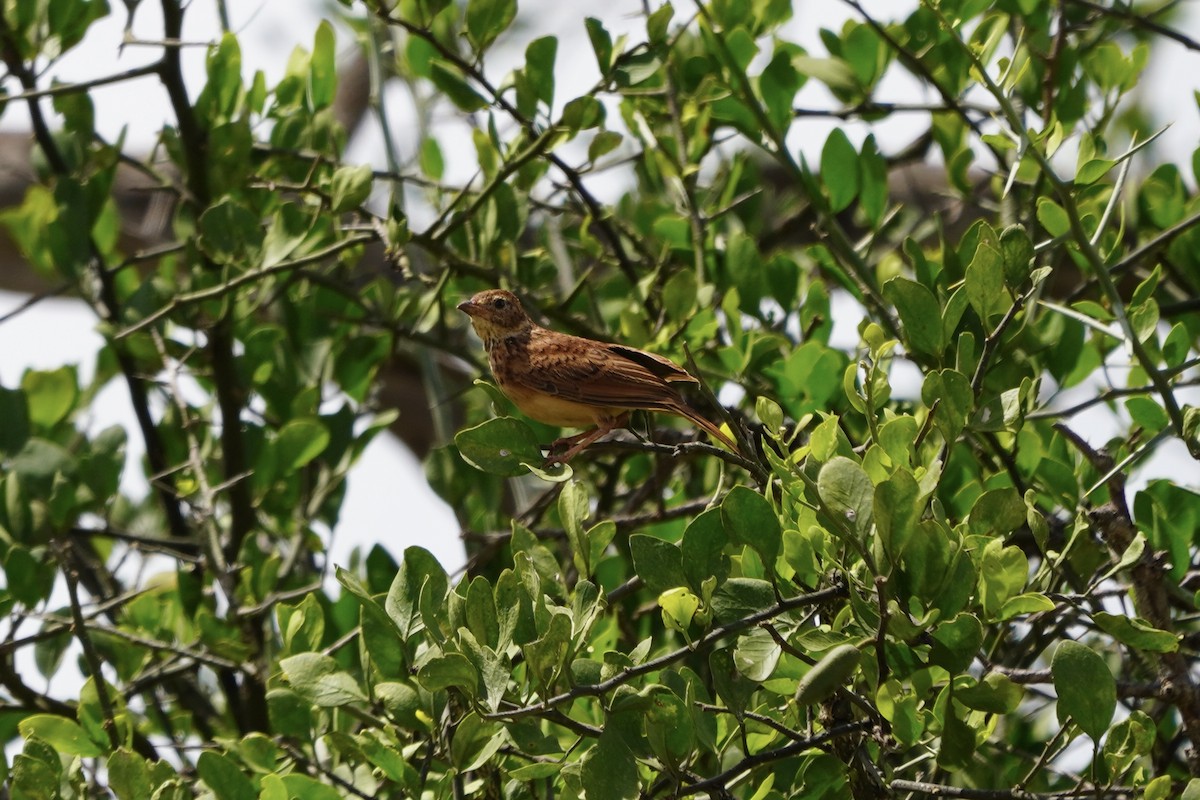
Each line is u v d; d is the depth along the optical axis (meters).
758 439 10.16
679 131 12.22
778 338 10.70
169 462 12.84
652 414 11.22
